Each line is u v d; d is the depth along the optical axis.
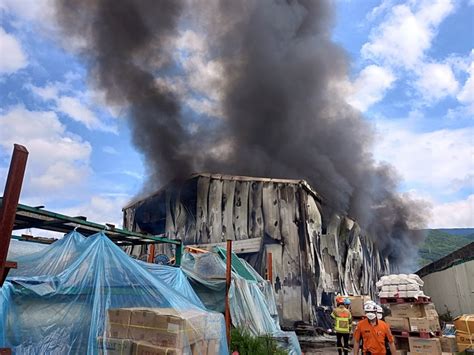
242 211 21.22
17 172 3.03
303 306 17.94
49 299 4.77
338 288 21.27
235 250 20.42
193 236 22.09
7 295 4.48
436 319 8.52
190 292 7.86
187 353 4.77
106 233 7.42
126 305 5.33
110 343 4.80
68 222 6.34
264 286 12.95
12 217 2.94
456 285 17.14
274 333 9.81
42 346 4.50
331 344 14.76
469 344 8.12
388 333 5.88
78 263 5.25
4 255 2.84
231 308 9.90
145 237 8.00
